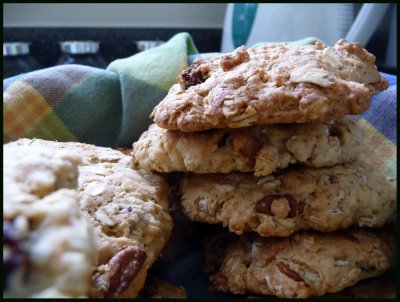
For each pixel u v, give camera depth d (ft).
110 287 0.32
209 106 0.39
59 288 0.21
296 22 0.85
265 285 0.40
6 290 0.21
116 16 1.01
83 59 0.87
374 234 0.42
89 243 0.23
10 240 0.22
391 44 0.86
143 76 0.60
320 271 0.38
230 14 0.94
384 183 0.44
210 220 0.43
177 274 0.45
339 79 0.37
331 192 0.41
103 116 0.60
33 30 0.95
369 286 0.41
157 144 0.44
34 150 0.29
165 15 1.04
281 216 0.40
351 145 0.43
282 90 0.37
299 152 0.40
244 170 0.41
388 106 0.54
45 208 0.23
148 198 0.43
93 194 0.41
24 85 0.54
